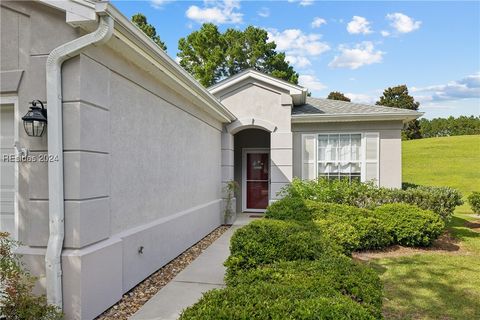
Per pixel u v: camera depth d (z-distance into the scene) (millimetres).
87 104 3781
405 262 6410
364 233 6977
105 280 4055
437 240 8148
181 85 6113
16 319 3199
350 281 3246
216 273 5691
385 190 9578
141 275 5137
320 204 7801
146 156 5414
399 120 10688
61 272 3572
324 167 11133
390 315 4117
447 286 5133
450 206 9164
